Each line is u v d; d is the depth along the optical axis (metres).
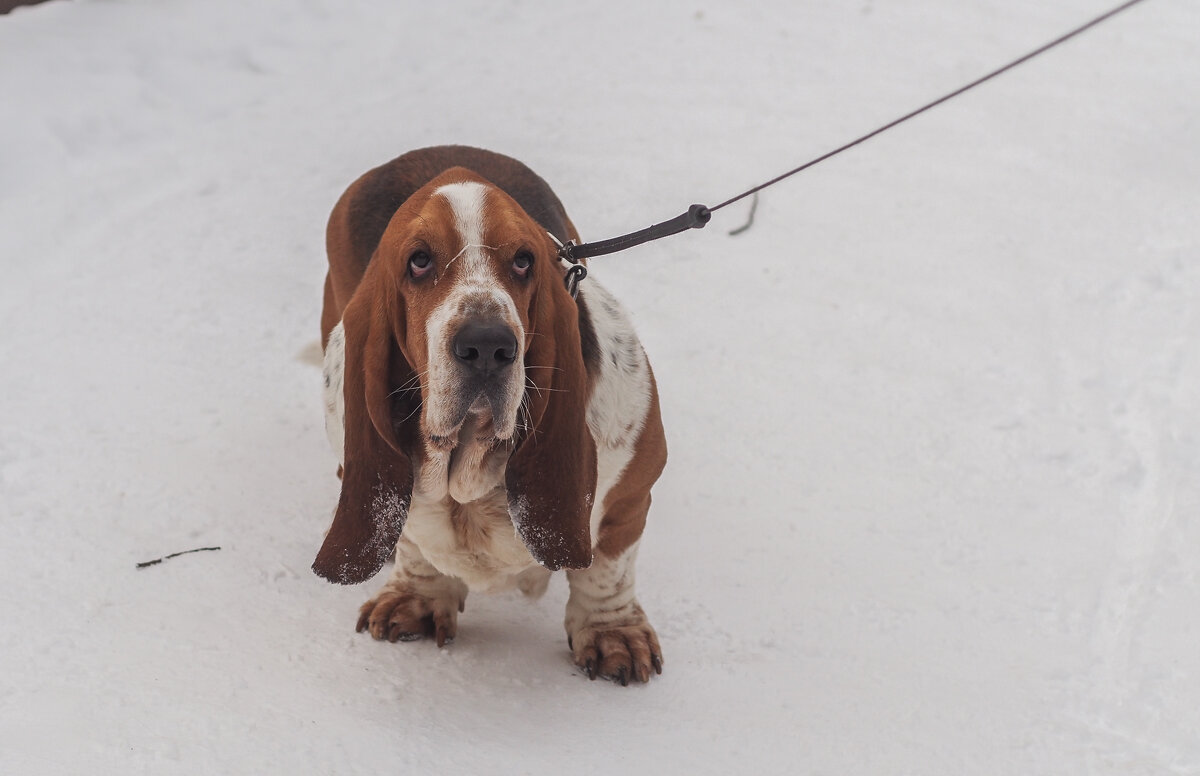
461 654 3.54
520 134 7.26
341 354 3.38
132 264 6.10
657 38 8.70
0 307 5.70
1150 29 8.93
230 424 4.86
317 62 8.46
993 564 4.03
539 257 2.86
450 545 3.24
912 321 5.53
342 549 3.04
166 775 2.89
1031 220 6.33
